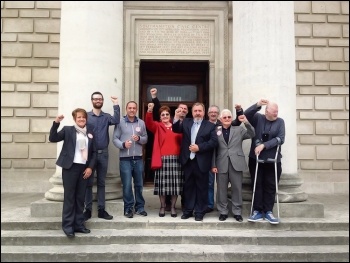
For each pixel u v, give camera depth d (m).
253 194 6.10
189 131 6.24
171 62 11.38
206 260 5.09
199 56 10.99
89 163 5.68
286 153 6.79
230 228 5.94
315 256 5.16
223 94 10.90
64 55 6.93
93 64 6.80
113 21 7.10
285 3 6.96
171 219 6.12
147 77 12.02
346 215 6.69
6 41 10.89
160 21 11.01
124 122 6.46
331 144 10.88
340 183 10.76
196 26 11.03
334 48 11.08
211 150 6.18
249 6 6.97
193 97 12.09
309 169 10.81
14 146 10.69
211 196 6.97
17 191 10.52
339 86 11.01
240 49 7.10
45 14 10.98
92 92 6.77
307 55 11.03
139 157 6.46
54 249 5.22
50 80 10.87
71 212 5.54
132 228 5.92
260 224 5.96
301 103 10.95
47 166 10.66
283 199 6.47
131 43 10.91
